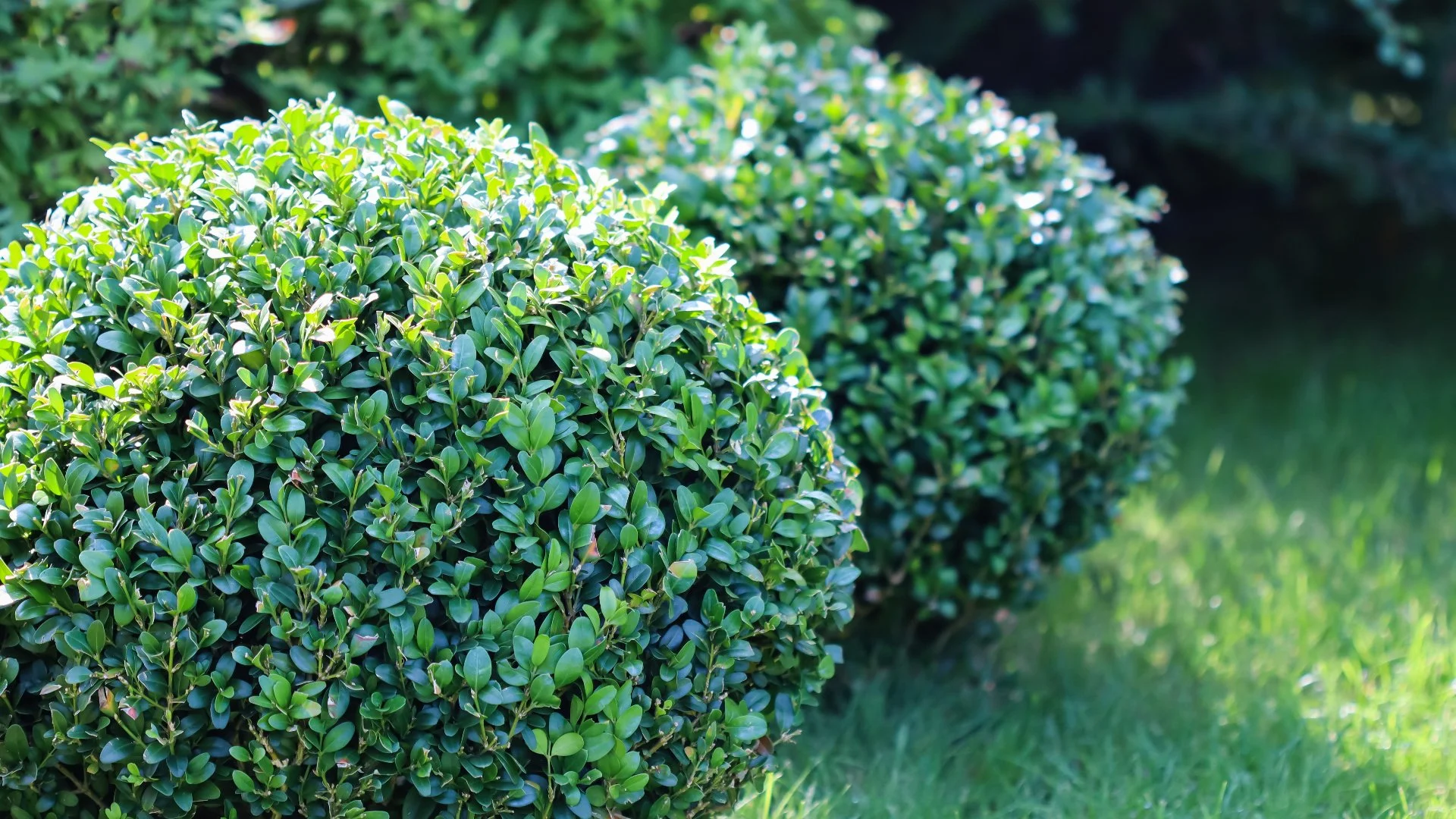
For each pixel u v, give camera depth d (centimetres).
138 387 212
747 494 240
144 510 205
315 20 420
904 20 735
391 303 225
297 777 211
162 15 376
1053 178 370
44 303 227
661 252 251
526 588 211
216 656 209
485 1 457
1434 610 428
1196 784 326
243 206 236
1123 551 498
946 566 362
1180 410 693
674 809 232
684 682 224
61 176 361
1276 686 383
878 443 334
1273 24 747
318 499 209
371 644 205
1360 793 319
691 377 242
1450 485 567
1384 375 731
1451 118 727
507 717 214
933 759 336
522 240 238
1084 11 757
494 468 215
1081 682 389
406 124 271
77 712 204
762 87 379
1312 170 764
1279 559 481
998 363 342
